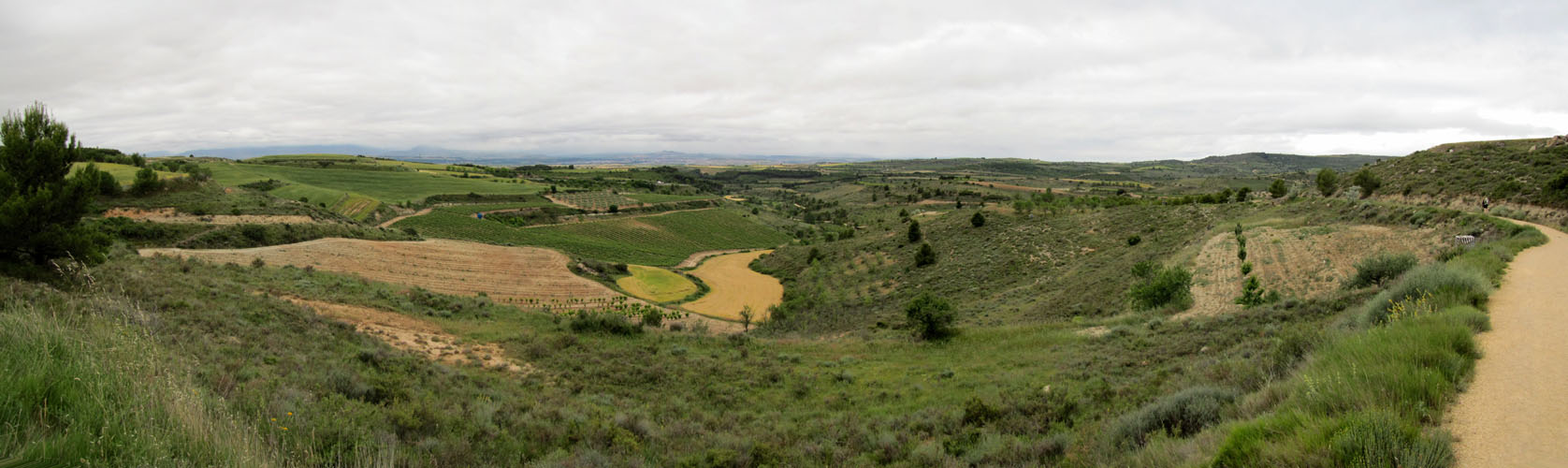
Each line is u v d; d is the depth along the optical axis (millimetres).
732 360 25250
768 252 111312
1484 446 5773
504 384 18406
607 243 108750
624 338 29281
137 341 9109
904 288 62531
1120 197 100188
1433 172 55438
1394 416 6117
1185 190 166875
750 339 30859
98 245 20297
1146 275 35281
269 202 74625
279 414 9234
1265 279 32719
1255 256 38031
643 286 65250
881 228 99312
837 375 22281
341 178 145125
